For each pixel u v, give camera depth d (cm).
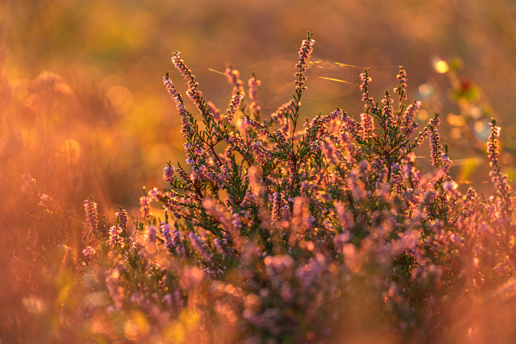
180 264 196
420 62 779
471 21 741
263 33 980
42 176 315
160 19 1072
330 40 882
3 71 414
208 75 857
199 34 1008
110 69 838
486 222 210
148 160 500
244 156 247
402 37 836
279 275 170
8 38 513
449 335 169
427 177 209
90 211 243
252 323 165
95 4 1012
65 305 191
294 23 977
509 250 201
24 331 186
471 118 361
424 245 205
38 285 208
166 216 214
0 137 323
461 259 194
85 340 175
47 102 391
